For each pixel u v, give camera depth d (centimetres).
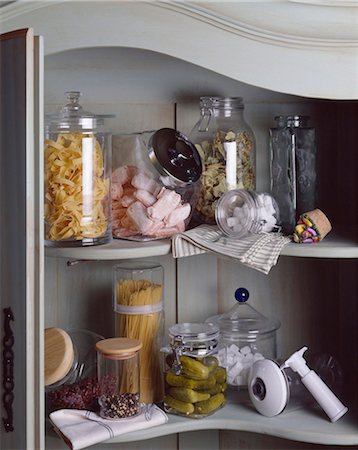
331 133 157
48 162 128
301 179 144
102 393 132
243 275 159
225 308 159
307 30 126
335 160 157
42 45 109
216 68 127
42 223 111
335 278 160
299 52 127
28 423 111
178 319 158
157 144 138
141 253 128
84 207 129
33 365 112
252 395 138
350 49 127
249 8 126
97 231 131
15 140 111
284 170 143
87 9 126
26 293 110
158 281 144
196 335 135
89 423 129
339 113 156
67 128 130
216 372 138
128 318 139
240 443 160
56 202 127
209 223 144
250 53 127
